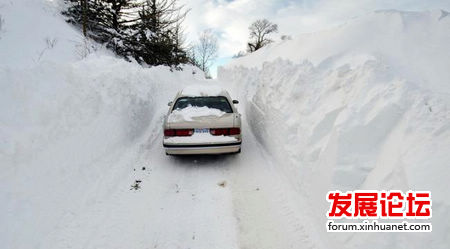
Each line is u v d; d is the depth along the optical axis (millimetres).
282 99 4594
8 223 2318
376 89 2922
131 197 3422
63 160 3281
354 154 2627
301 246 2555
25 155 2814
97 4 13250
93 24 13359
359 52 5098
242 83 13141
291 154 3709
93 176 3574
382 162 2447
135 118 5734
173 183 3887
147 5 15281
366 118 2748
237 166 4480
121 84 5617
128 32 15328
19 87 3215
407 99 2613
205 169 4375
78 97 4102
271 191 3584
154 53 16234
